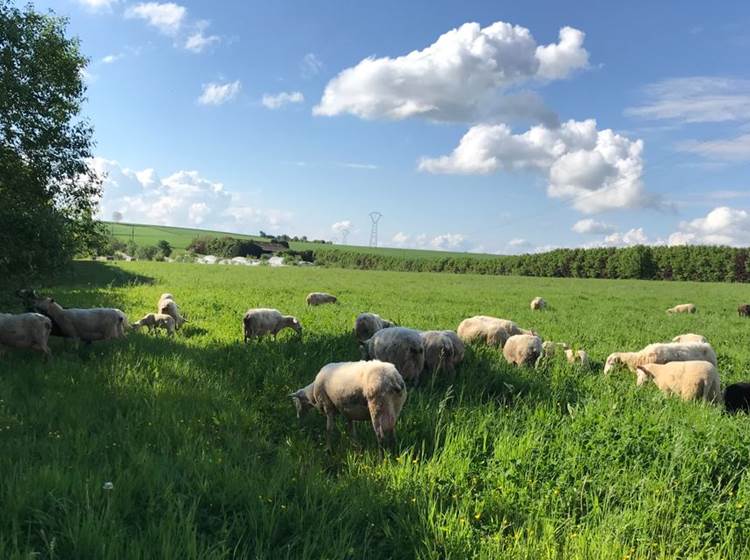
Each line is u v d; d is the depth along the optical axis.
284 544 4.97
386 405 7.18
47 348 11.20
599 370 12.62
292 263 120.38
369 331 13.55
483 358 12.02
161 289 31.59
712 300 42.69
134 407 8.16
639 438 6.84
